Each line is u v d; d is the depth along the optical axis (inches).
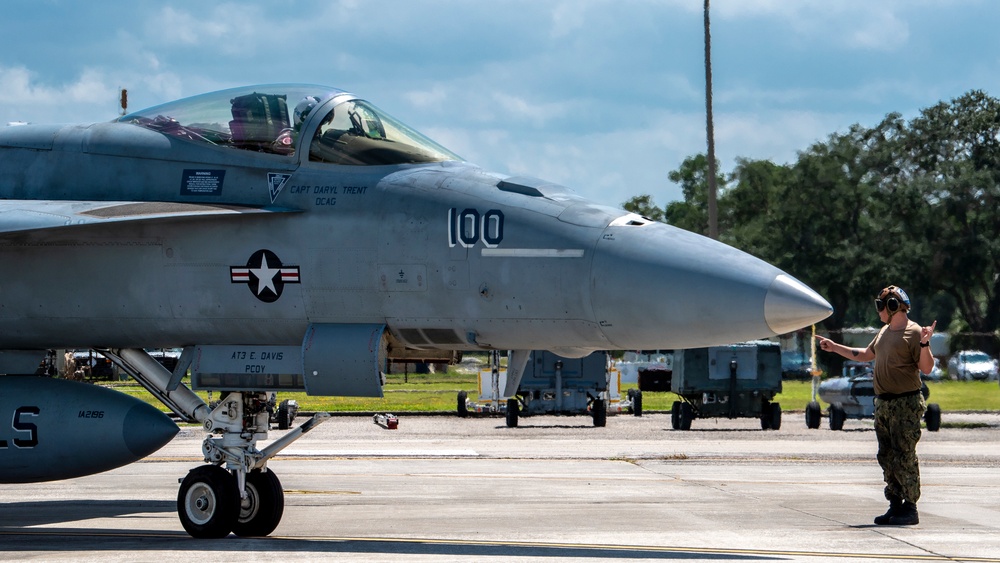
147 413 1481.3
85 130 1577.3
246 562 1243.8
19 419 1480.1
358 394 1412.4
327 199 1429.6
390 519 1625.2
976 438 3425.2
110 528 1568.7
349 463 2529.5
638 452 2837.1
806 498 1873.8
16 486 2122.3
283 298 1424.7
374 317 1408.7
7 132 1610.5
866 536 1449.3
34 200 1518.2
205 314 1451.8
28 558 1283.2
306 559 1263.5
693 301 1269.7
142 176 1515.7
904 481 1539.1
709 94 5265.8
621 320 1307.8
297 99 1509.6
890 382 1533.0
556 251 1333.7
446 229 1375.5
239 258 1435.8
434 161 1469.0
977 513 1673.2
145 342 1505.9
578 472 2332.7
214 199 1472.7
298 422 4131.4
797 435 3553.2
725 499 1860.2
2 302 1507.1
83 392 1501.0
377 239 1396.4
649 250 1304.1
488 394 4820.4
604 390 3981.3
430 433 3590.1
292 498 1881.2
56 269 1488.7
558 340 1360.7
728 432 3695.9
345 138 1477.6
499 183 1409.9
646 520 1609.3
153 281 1460.4
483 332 1380.4
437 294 1375.5
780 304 1247.5
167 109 1571.1
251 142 1492.4
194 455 2829.7
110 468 1493.6
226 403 1466.5
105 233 1473.9
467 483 2114.9
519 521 1601.9
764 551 1331.2
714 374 3769.7
